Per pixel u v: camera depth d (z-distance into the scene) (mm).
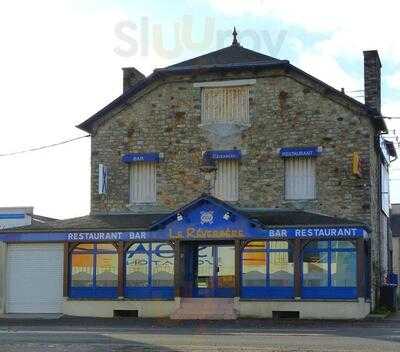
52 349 16031
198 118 31422
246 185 30594
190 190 31203
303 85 30344
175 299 28406
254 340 17906
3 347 16500
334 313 26984
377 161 32438
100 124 32688
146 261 29125
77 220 31234
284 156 30203
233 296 28656
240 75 31031
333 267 27391
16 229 30469
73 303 29531
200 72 31281
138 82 31844
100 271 29531
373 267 30062
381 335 19500
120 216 31609
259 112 30734
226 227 28281
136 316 28844
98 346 16578
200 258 29281
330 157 29891
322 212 29734
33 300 30281
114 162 32312
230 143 30953
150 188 31859
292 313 27484
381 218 33125
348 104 29812
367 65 31750
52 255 30281
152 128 31953
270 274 27891
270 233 27812
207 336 19234
